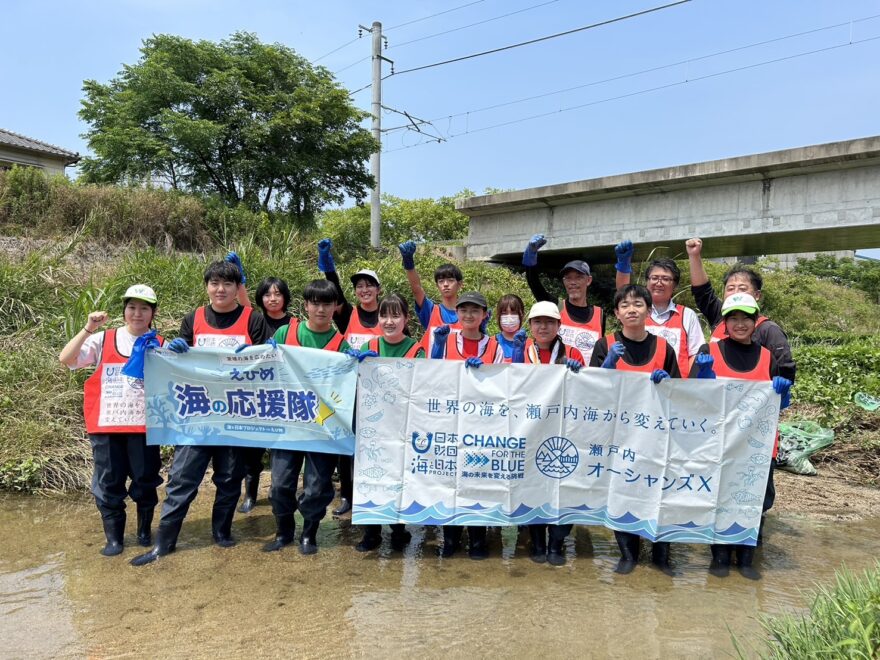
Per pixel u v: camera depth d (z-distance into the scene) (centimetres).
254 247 1030
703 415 448
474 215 2161
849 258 3812
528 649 340
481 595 403
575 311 561
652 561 468
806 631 283
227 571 429
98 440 443
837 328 2434
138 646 332
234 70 1581
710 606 396
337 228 1934
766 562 474
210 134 1505
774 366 470
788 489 662
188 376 459
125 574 420
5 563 434
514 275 1917
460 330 534
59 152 2281
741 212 1622
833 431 779
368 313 575
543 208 1995
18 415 625
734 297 450
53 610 369
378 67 2281
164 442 456
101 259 1090
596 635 357
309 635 347
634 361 467
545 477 455
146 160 1580
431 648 338
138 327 459
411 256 594
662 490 449
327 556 461
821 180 1499
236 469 469
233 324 491
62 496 573
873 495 650
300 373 462
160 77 1518
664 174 1694
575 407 455
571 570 450
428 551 479
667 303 539
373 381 456
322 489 459
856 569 460
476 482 454
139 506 466
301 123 1628
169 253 1137
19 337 735
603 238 1875
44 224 1212
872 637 256
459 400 455
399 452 456
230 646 335
